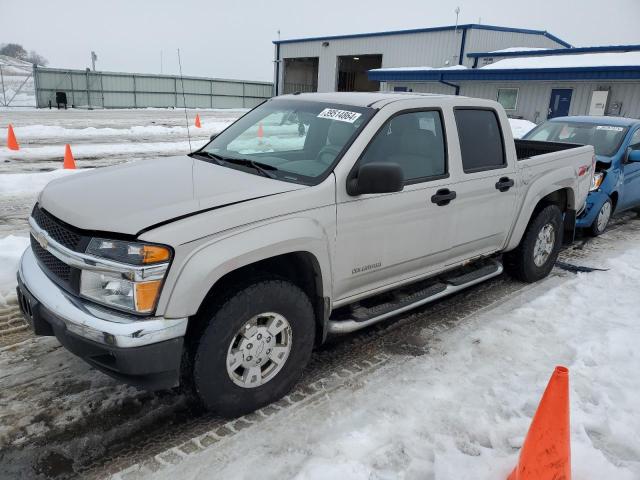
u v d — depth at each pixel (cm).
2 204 789
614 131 802
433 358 391
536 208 541
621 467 284
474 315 470
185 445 287
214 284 291
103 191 310
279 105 436
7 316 420
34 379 343
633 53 2289
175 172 349
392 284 389
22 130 1861
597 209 734
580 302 502
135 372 256
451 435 302
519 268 538
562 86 2298
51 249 282
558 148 612
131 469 268
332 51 3978
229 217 280
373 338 421
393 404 330
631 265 627
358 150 342
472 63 3077
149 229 259
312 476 261
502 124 461
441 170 404
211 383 287
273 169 350
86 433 294
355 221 339
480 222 444
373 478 263
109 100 3756
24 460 272
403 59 3481
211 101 4262
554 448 239
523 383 359
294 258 330
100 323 254
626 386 357
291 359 322
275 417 313
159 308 257
